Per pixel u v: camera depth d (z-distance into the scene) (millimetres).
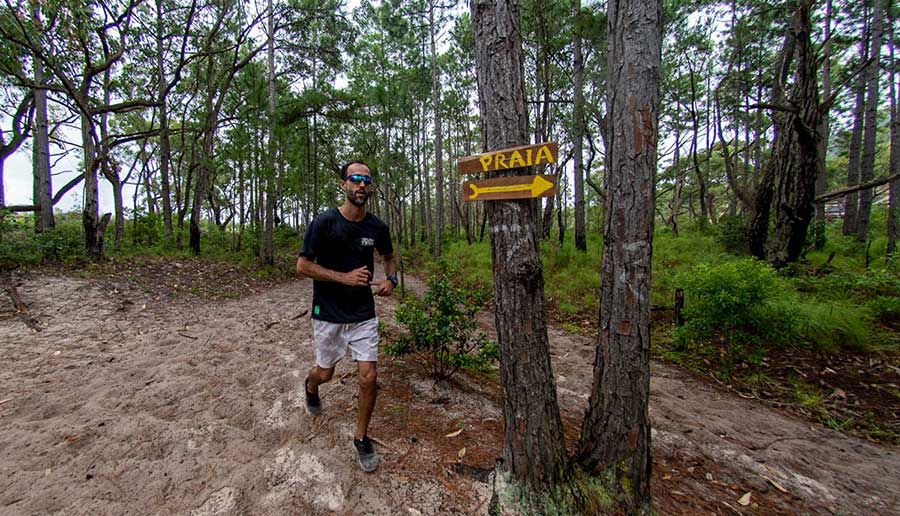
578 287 7535
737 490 2357
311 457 2225
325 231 2176
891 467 2709
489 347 3207
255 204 12125
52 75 7949
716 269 4500
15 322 4145
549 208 11867
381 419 2689
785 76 7199
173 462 2121
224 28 10484
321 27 11367
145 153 16906
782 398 3762
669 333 5293
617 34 1784
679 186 16922
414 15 13016
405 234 22859
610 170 1857
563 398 3553
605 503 1830
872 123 9102
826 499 2338
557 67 10453
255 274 8883
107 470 2016
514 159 1688
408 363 3762
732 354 4465
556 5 8703
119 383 3043
